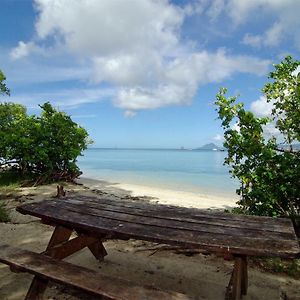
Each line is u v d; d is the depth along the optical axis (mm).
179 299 2658
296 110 6090
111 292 2738
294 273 4652
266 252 2613
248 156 6246
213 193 14117
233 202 11406
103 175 22844
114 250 5426
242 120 6203
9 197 10203
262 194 5906
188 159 58938
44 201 4371
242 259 3410
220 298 3928
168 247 5465
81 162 45062
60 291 3947
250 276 4551
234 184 17766
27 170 13906
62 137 13938
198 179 20516
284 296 3955
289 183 5906
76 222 3461
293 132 6234
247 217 3646
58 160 14023
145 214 3756
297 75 6309
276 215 5930
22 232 6281
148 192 13594
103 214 3754
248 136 6168
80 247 4129
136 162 45781
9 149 13195
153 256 5207
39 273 3082
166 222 3439
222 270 4734
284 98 6285
